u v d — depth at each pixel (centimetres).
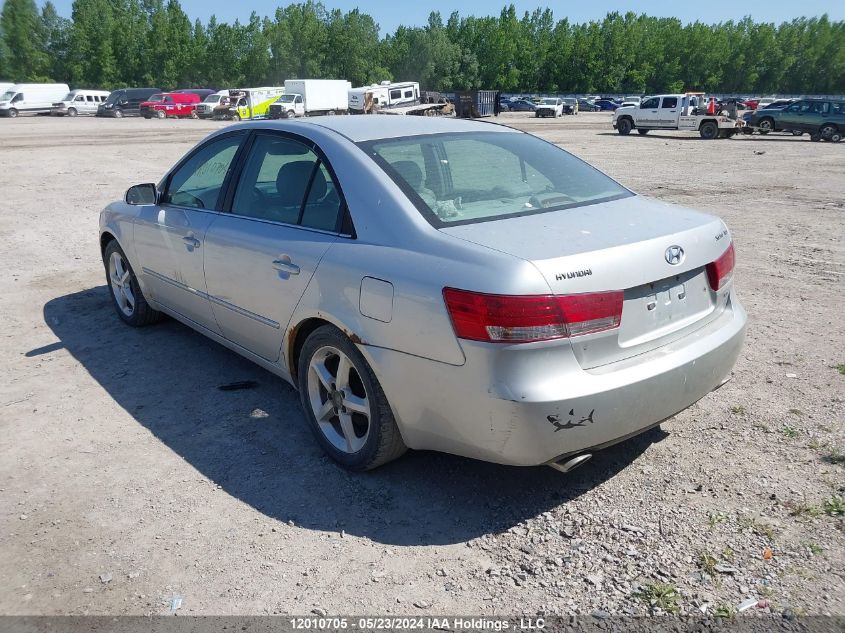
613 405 272
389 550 283
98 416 407
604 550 278
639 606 248
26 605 255
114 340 534
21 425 396
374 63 10862
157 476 341
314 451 364
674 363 290
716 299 328
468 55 11250
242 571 272
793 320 549
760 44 11850
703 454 346
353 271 310
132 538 293
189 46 10175
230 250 391
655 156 2166
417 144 356
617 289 274
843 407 391
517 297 257
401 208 309
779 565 265
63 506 317
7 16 9788
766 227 948
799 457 339
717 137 3069
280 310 358
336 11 10656
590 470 337
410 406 297
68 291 668
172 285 469
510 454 273
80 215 1077
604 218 317
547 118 5544
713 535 283
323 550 284
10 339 538
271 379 458
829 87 12038
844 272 697
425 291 279
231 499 321
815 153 2278
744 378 436
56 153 2130
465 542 287
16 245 870
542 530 292
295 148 374
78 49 9819
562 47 11400
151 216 481
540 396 260
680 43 11956
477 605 251
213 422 398
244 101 5119
